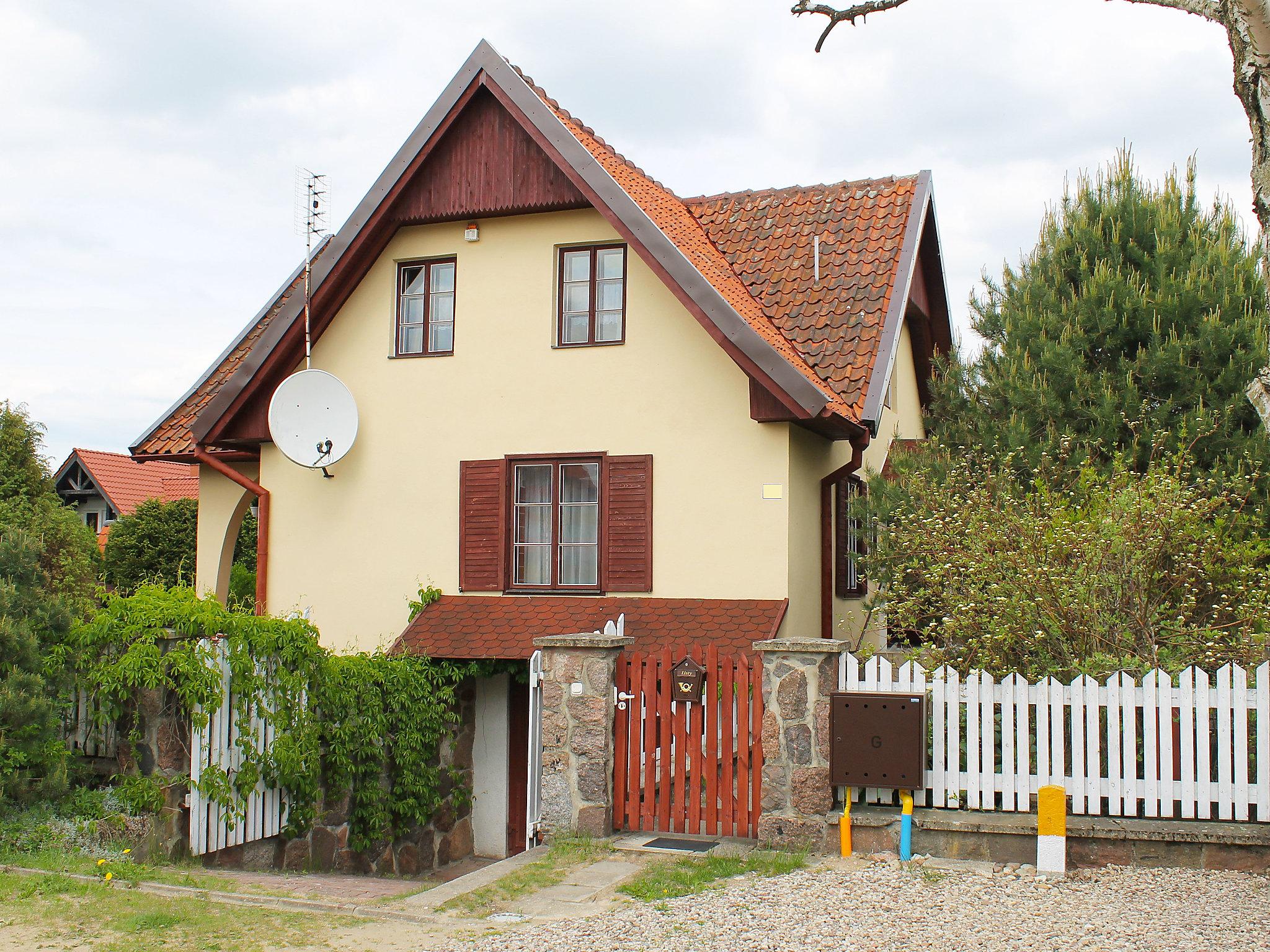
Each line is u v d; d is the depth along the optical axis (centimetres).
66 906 756
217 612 1005
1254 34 793
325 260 1509
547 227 1466
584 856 920
